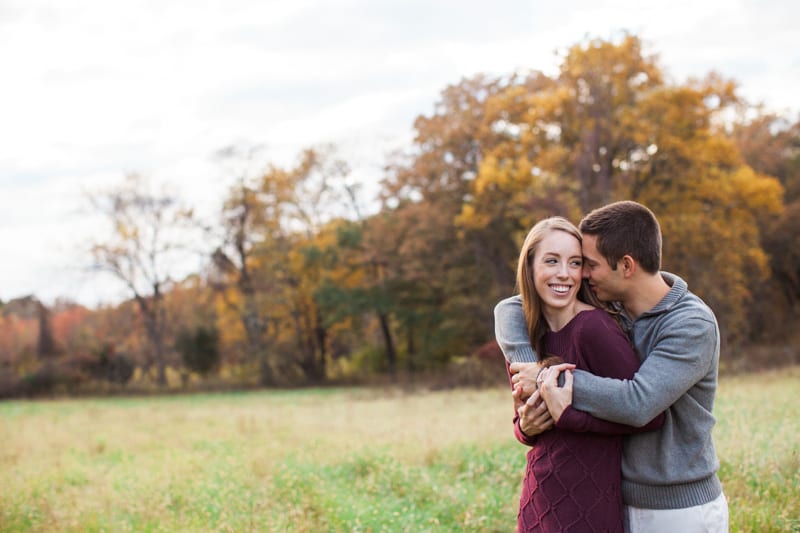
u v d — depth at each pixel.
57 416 23.19
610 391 2.69
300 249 41.66
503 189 29.78
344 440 10.73
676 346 2.76
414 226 35.91
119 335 50.47
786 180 39.88
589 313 2.89
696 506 2.79
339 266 40.97
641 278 2.92
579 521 2.73
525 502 2.91
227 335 45.84
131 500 6.88
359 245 39.19
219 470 8.23
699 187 29.00
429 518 5.59
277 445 10.68
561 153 28.69
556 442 2.82
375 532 5.23
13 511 6.49
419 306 38.47
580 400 2.73
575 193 28.33
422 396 23.91
